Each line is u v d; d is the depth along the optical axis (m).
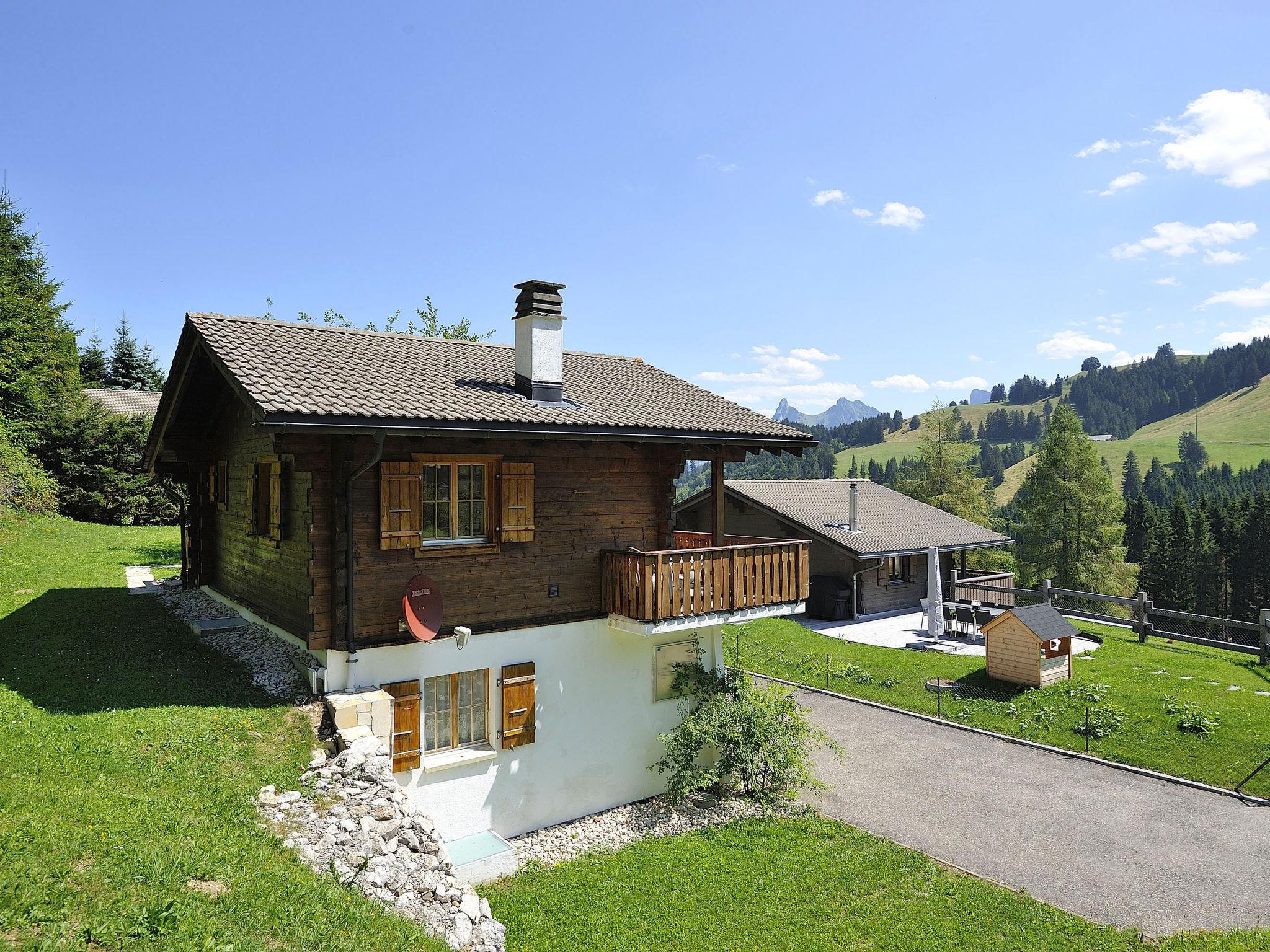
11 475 25.34
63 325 38.59
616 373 15.40
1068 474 45.28
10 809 6.15
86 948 4.61
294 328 12.56
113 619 13.79
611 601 12.23
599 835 11.44
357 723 9.44
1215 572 60.81
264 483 12.67
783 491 28.50
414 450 10.51
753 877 9.91
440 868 7.74
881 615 25.98
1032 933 8.67
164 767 7.87
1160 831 11.35
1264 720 14.73
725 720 12.50
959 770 13.82
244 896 5.71
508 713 11.23
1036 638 17.17
